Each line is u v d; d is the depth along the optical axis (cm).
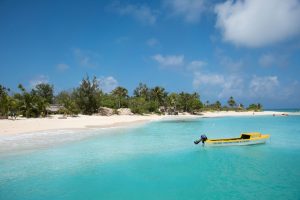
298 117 9138
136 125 5138
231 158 2175
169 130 4266
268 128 4738
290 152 2419
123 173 1741
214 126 5159
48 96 9500
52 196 1369
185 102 10806
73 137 3109
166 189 1460
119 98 9925
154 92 11706
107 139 3072
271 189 1438
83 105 7988
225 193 1391
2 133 3219
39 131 3531
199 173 1734
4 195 1378
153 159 2108
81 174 1711
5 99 5141
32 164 1909
